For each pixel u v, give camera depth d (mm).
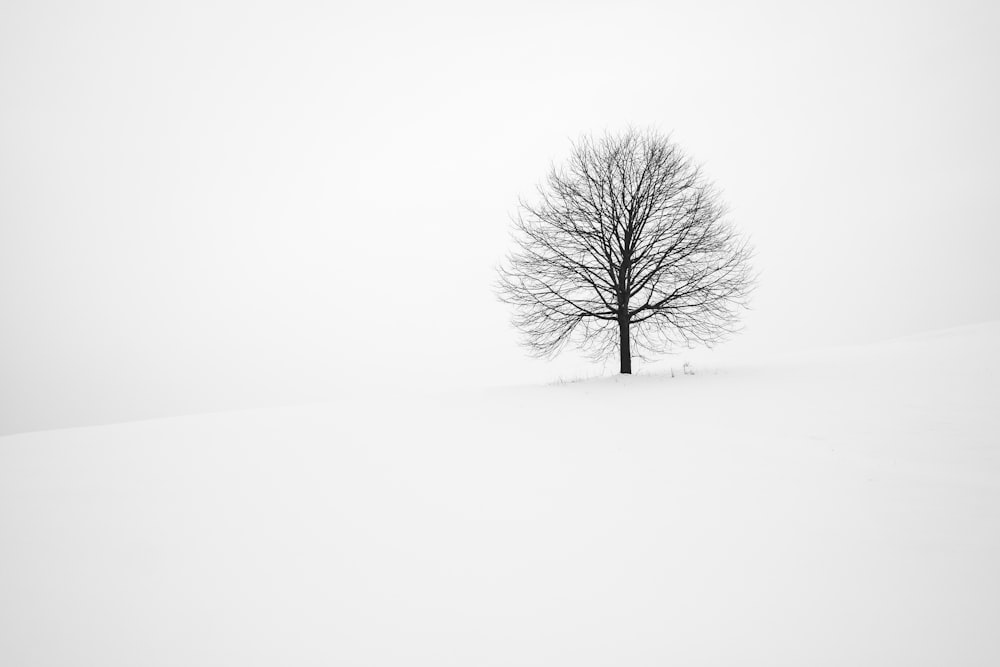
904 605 4738
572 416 13203
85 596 5672
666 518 6883
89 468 10867
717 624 4574
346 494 8625
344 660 4324
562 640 4453
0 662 4523
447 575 5734
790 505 7043
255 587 5699
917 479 7668
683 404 13414
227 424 15281
